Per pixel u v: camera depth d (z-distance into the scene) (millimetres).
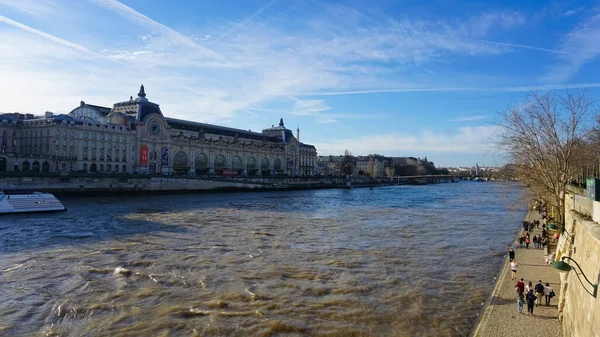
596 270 18797
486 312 29078
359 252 48625
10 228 60688
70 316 28172
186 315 28500
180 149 172000
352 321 28078
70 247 48062
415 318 28766
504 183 74312
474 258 46562
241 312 29141
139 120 154250
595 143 60625
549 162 47594
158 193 134000
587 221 24219
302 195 156750
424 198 148250
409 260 45094
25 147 133750
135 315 28422
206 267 40375
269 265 41562
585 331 18938
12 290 33000
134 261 42000
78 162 132875
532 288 32281
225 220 74188
